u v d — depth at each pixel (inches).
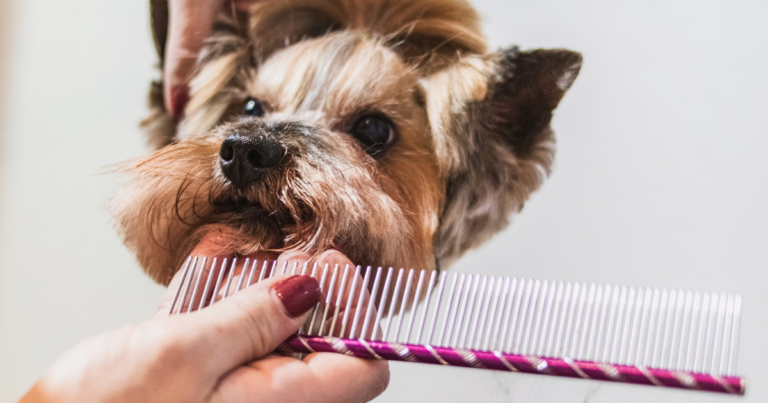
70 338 29.4
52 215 30.5
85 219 30.0
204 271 23.0
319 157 23.7
